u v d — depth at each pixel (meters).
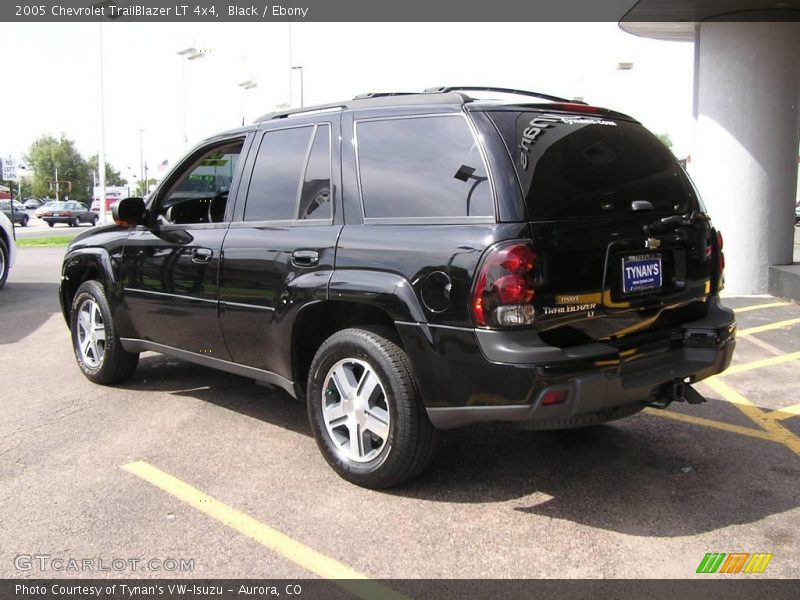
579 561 3.01
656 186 3.78
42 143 89.00
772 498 3.60
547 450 4.25
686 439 4.45
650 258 3.61
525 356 3.06
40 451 4.24
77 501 3.58
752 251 9.85
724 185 9.80
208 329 4.52
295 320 3.88
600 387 3.18
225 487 3.74
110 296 5.31
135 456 4.16
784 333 7.50
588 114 3.71
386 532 3.27
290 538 3.21
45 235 29.86
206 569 2.97
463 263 3.20
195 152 4.94
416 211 3.50
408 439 3.47
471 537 3.22
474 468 3.98
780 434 4.54
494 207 3.21
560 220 3.26
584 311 3.30
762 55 9.40
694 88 10.36
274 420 4.79
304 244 3.88
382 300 3.45
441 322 3.26
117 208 4.77
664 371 3.53
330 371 3.80
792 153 9.82
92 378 5.66
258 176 4.36
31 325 8.40
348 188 3.81
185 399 5.27
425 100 3.67
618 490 3.70
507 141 3.31
